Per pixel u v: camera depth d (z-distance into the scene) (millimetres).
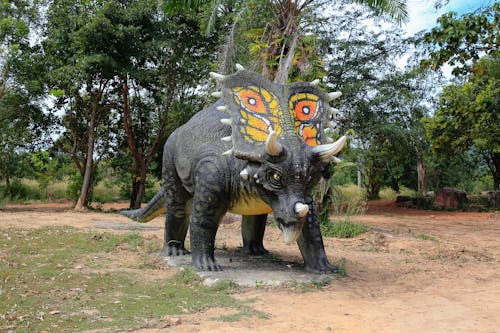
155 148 23375
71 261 7781
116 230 12727
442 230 14930
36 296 5566
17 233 11031
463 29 11461
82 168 23656
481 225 16906
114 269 7285
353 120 23031
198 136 7375
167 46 20031
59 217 16656
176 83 21859
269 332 4344
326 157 5996
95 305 5215
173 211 8273
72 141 24312
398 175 37750
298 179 5941
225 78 6637
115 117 24453
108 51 19766
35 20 21406
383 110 23578
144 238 10680
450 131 22516
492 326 4582
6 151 26234
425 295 5918
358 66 22375
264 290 6004
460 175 36156
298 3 12789
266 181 6020
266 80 6789
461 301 5609
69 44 20125
